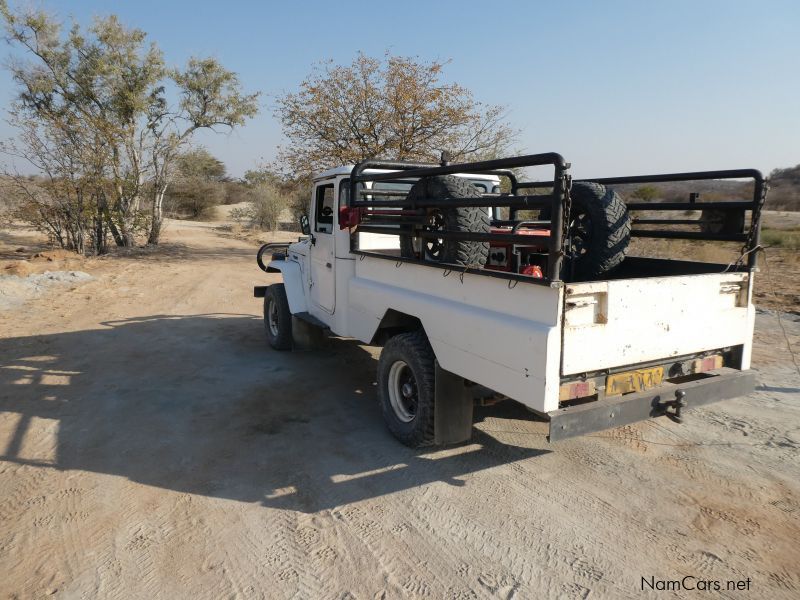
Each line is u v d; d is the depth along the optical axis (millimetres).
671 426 4945
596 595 2869
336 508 3723
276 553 3246
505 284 3527
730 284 3965
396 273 4703
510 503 3752
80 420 5223
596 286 3305
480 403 4398
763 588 2902
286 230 34344
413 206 4352
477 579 3002
